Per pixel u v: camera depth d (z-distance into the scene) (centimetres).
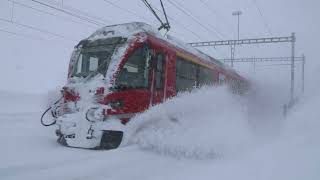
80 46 826
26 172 495
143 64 784
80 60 805
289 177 555
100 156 612
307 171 599
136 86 759
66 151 638
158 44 838
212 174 560
